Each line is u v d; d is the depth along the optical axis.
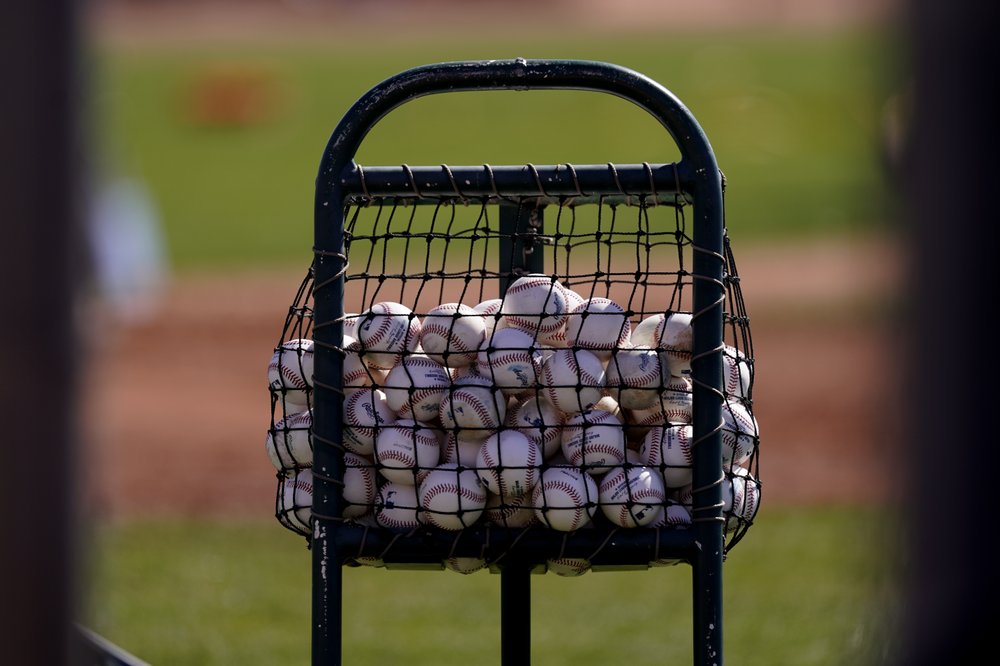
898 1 5.29
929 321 5.27
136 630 21.05
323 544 10.15
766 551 26.78
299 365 10.95
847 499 32.31
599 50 160.62
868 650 9.96
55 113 6.11
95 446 7.93
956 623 5.45
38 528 6.20
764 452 38.62
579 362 10.36
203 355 54.06
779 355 51.88
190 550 27.16
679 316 10.72
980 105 5.07
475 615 23.00
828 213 87.12
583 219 72.94
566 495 10.00
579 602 24.20
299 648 20.31
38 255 6.11
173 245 81.12
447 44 169.25
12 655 6.23
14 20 5.99
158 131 121.56
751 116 123.75
